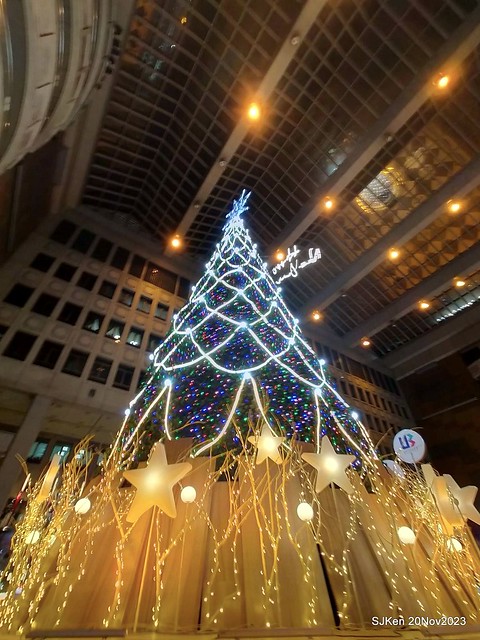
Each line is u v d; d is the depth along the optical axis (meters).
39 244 14.56
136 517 1.85
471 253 18.45
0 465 9.60
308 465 2.90
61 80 6.14
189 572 2.10
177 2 11.55
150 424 3.40
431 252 19.30
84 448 3.43
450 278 19.25
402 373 25.53
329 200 16.81
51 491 2.95
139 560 2.20
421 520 2.80
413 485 3.20
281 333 4.27
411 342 24.56
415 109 13.27
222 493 2.62
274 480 2.67
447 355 23.16
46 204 15.22
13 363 10.89
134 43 12.30
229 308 4.67
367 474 3.15
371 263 19.20
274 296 5.40
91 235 16.98
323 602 1.98
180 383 3.65
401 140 14.74
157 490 1.89
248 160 16.36
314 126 14.89
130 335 14.41
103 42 8.38
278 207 18.36
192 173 16.42
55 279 13.99
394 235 18.00
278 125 14.97
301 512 2.12
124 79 13.27
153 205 18.50
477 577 2.61
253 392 3.36
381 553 2.37
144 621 1.85
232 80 13.27
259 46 12.28
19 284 12.80
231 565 2.16
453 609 2.17
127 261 17.42
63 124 7.96
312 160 16.03
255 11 11.64
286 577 2.09
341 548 2.33
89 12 6.52
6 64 3.92
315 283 22.16
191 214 17.59
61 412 11.69
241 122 14.05
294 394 3.60
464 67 12.12
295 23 11.48
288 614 1.90
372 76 13.14
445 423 22.03
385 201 17.17
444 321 22.89
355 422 4.00
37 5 4.30
